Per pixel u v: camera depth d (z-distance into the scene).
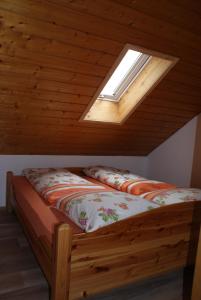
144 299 1.63
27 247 2.15
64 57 1.89
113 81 2.70
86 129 2.85
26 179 2.73
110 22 1.71
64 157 3.26
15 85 2.02
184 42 2.05
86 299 1.56
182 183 3.39
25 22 1.59
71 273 1.41
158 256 1.75
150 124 3.13
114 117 2.87
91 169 3.07
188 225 1.88
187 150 3.30
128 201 1.70
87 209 1.56
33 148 2.94
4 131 2.53
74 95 2.28
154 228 1.69
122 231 1.54
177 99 2.80
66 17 1.62
